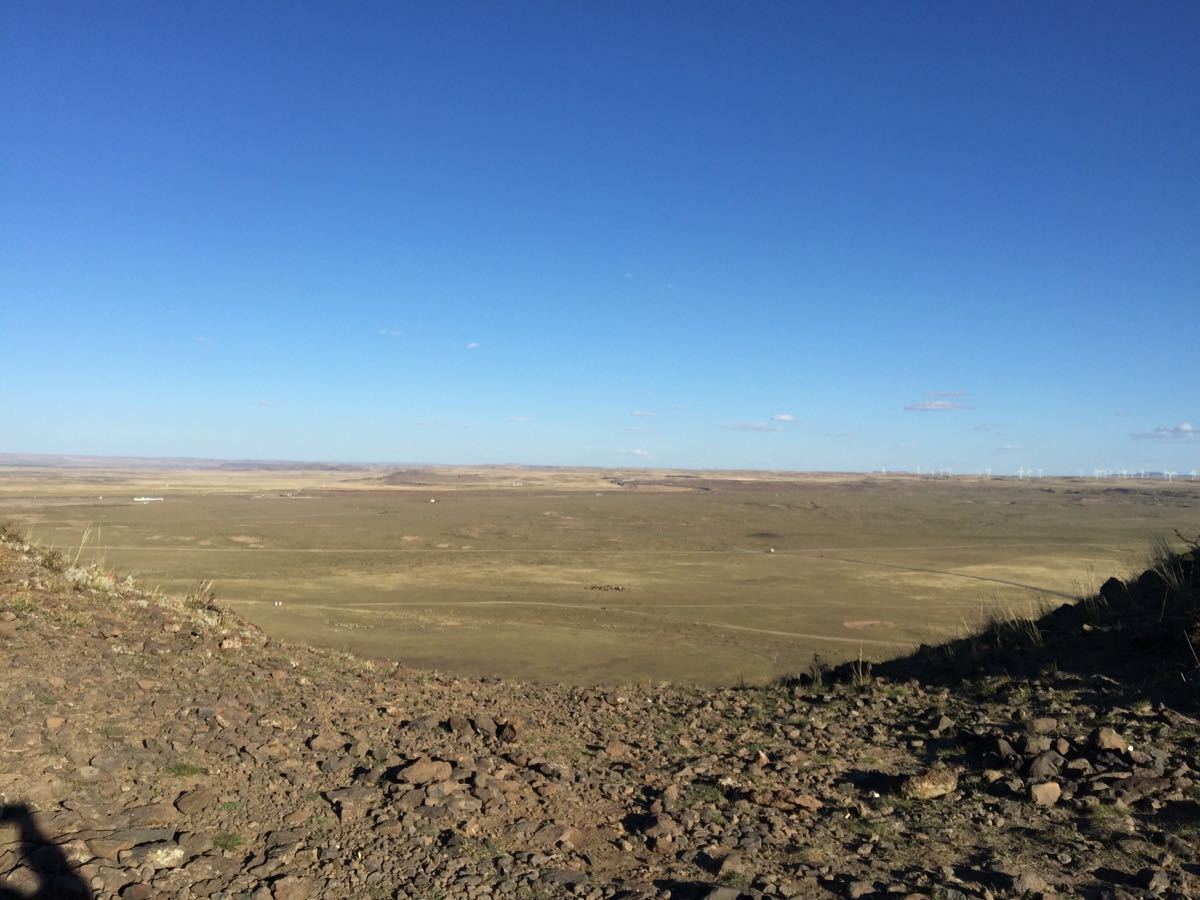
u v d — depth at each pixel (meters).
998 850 5.23
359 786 5.71
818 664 12.48
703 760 7.34
